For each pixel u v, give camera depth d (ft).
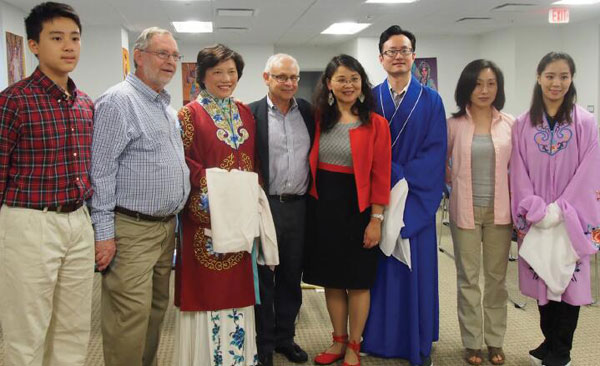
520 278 8.37
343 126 7.95
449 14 24.72
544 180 7.87
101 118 6.18
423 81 32.24
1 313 5.86
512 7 23.26
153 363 7.51
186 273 7.16
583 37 27.35
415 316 8.31
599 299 11.78
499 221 8.20
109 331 6.64
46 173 5.77
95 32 25.66
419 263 8.33
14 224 5.68
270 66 7.78
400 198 8.05
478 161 8.21
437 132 8.18
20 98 5.63
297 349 8.89
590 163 7.65
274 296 8.64
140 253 6.52
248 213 7.04
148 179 6.39
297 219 8.16
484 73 7.98
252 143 7.45
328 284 8.20
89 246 6.20
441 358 8.98
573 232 7.61
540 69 7.76
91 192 6.17
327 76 7.94
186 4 21.22
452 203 8.54
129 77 6.50
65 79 6.03
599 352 9.12
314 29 28.58
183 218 7.18
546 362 8.32
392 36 8.11
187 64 33.99
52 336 6.29
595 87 26.48
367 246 8.09
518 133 8.06
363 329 8.71
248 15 23.93
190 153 7.02
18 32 20.33
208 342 7.32
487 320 8.71
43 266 5.78
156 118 6.49
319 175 8.11
